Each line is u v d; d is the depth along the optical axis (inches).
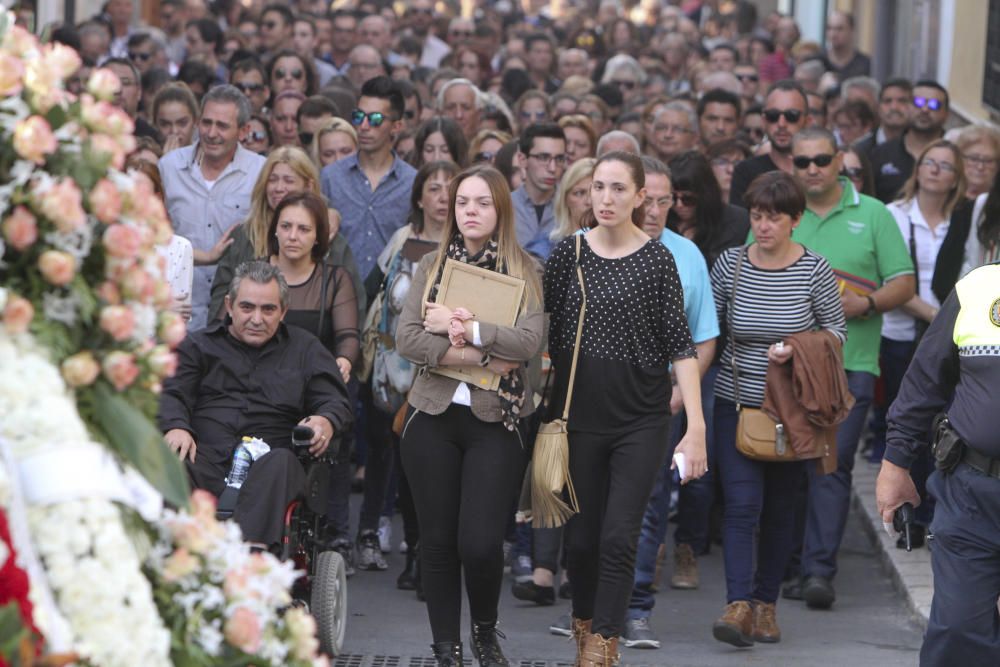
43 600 335.6
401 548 969.5
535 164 972.6
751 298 808.3
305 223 832.3
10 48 375.6
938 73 1854.1
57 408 348.5
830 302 812.6
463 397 657.6
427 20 2224.4
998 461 564.1
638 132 1317.7
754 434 786.2
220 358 743.7
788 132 1060.5
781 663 766.5
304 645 405.1
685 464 673.6
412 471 668.7
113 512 350.9
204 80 1449.3
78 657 334.0
